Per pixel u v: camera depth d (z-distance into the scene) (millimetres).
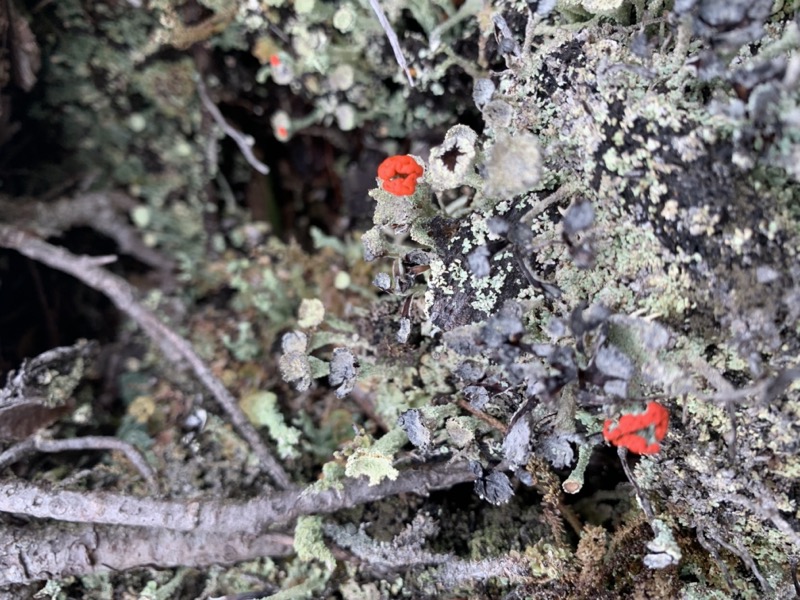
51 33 159
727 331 104
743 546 113
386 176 116
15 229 157
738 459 109
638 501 119
